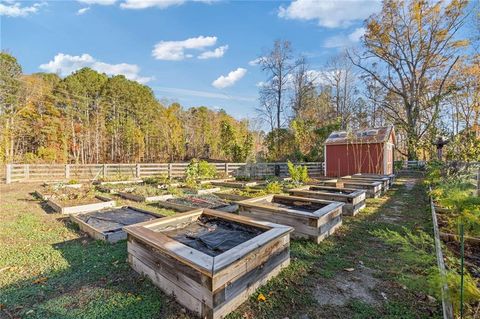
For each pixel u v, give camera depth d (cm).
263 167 1494
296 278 257
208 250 258
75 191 720
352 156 1324
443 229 361
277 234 259
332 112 2406
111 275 261
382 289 237
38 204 615
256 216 422
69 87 2353
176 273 214
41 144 2091
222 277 193
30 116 2064
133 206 574
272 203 490
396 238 253
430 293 196
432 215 457
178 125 2989
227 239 287
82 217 455
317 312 204
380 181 796
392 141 1438
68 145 2252
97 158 2416
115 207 539
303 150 1977
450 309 176
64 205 543
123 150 2588
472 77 1755
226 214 337
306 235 363
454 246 308
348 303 216
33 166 1125
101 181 1034
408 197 727
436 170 707
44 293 230
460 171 639
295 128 1991
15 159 1820
